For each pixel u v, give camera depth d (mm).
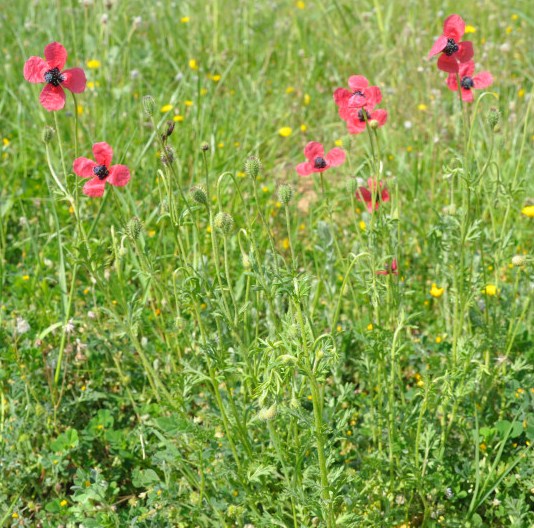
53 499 2920
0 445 3029
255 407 2754
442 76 5781
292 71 6531
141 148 4949
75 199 2844
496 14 6809
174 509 2842
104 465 3135
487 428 2984
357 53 6250
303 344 2188
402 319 2729
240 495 2811
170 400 2773
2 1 7297
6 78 5734
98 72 5984
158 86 5922
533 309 3547
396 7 7121
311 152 3002
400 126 5336
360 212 4566
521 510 2762
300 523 2764
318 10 7184
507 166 4480
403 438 2922
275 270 2453
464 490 2926
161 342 3471
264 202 4621
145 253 2871
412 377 3514
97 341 3408
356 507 2680
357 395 3361
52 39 6023
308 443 2473
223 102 5805
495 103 5281
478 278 3008
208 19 7062
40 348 3426
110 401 3402
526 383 3059
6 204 4367
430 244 3174
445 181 4191
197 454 2842
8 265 4121
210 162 4828
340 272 3971
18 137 5246
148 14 7027
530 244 4188
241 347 2590
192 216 2729
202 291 2758
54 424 3160
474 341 3047
